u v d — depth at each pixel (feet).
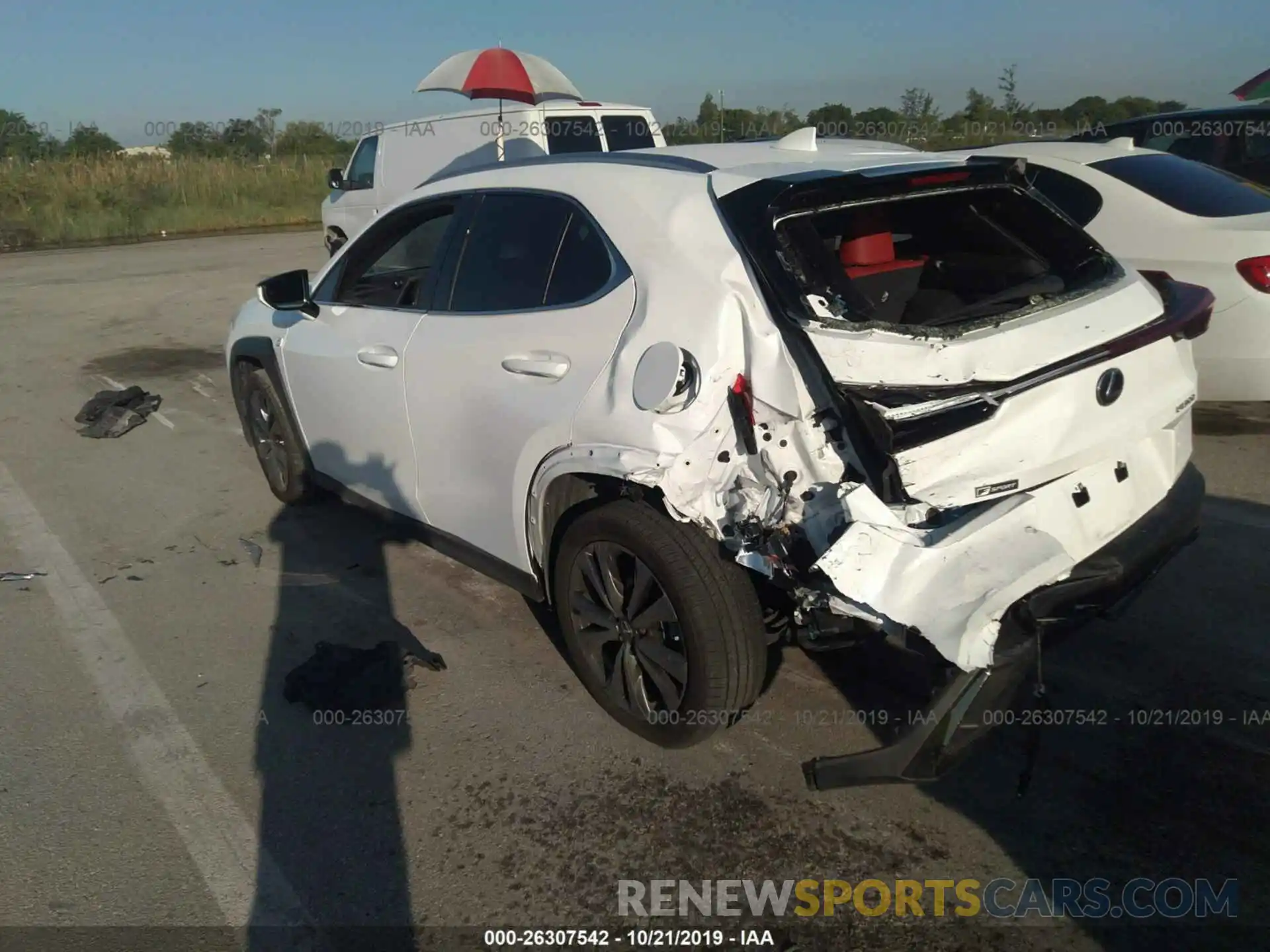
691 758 10.32
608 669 10.88
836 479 8.59
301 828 9.57
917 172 9.90
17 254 61.93
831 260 9.05
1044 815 9.30
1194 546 14.40
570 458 10.02
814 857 8.96
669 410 9.10
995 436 8.36
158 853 9.28
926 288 11.48
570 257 10.79
